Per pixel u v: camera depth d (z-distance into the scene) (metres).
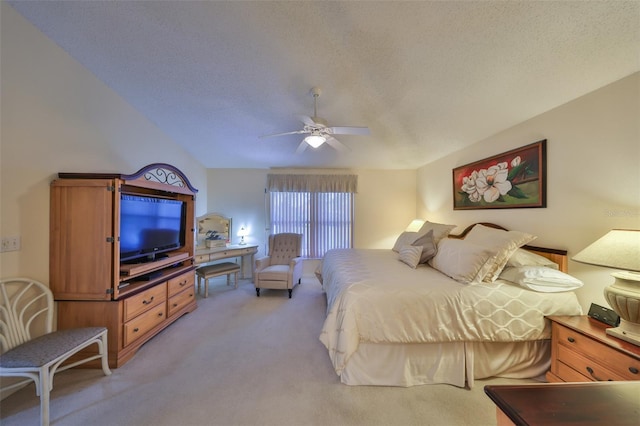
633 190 1.67
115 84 2.46
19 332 1.66
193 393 1.71
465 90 2.22
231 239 4.75
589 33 1.50
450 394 1.74
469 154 3.33
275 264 4.31
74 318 1.99
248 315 3.04
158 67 2.21
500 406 0.69
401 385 1.80
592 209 1.89
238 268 4.18
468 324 1.79
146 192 2.93
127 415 1.52
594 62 1.68
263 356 2.17
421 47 1.79
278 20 1.67
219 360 2.10
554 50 1.66
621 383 0.76
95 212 1.99
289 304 3.43
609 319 1.62
